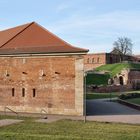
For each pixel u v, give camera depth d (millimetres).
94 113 39844
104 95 73062
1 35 53438
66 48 38531
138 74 98125
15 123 30641
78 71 36656
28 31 46656
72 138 23172
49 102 37906
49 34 45688
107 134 25156
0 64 40438
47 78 38031
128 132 26172
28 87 39000
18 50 40531
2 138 22906
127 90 91000
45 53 37781
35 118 34312
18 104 39531
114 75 101188
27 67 39031
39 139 22766
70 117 35438
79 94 36625
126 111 42594
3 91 40344
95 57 127625
